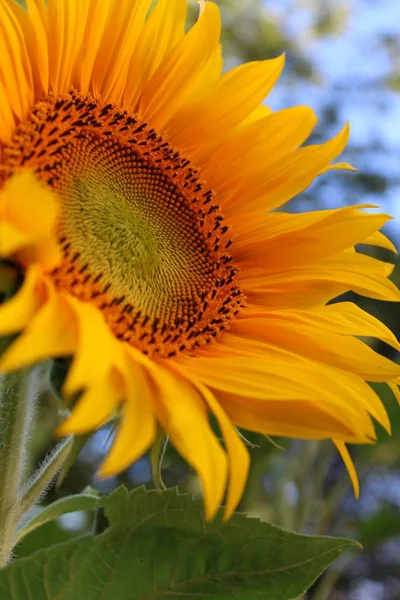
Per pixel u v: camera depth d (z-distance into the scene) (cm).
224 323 39
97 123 39
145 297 39
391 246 41
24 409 36
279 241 41
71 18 37
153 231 41
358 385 36
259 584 34
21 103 37
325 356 37
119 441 29
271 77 42
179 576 34
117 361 30
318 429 33
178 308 40
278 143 42
